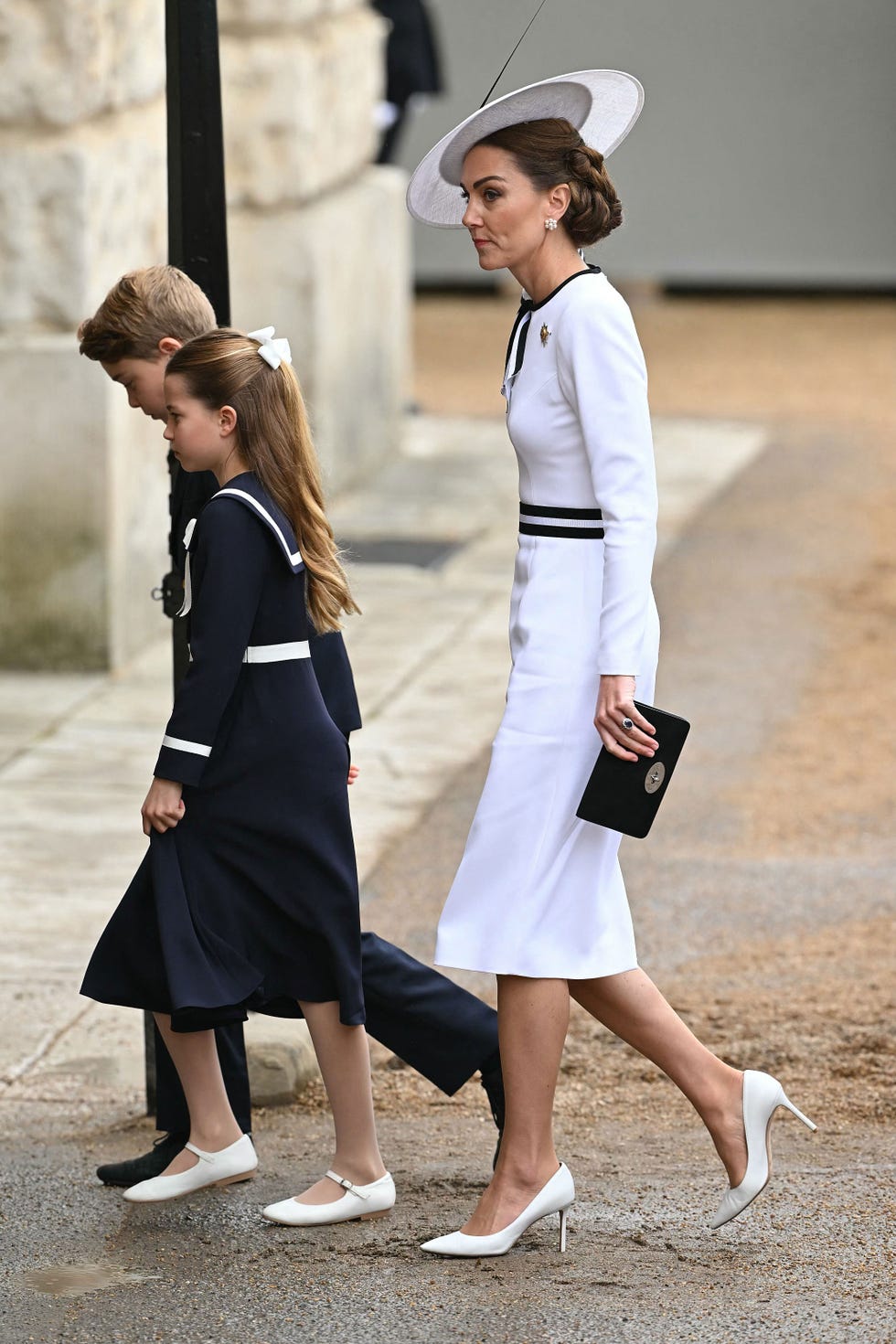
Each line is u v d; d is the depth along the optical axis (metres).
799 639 33.62
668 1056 13.37
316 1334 12.11
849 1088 16.59
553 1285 12.75
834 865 22.92
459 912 13.28
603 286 13.08
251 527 13.32
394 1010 14.25
